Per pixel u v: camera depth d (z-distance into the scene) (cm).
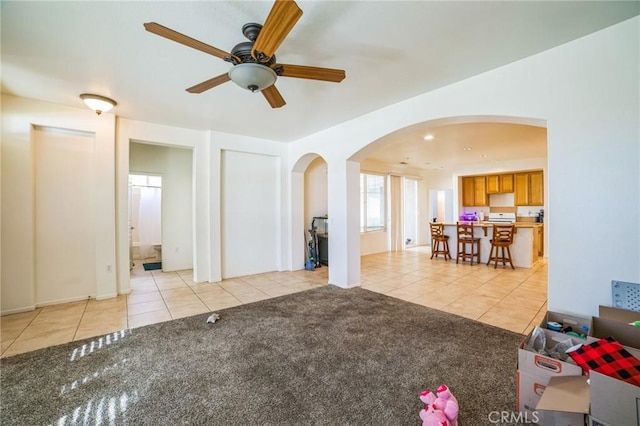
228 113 368
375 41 211
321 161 620
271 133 472
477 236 622
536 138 491
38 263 338
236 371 202
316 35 203
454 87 281
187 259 555
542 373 150
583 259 210
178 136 430
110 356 224
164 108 348
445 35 204
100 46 216
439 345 239
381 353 226
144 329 275
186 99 320
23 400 172
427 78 271
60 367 208
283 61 238
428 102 302
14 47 216
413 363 211
